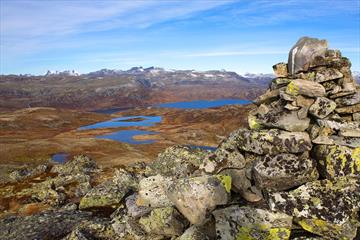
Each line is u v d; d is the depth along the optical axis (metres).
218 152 15.90
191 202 14.59
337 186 12.58
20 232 23.80
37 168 68.69
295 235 13.08
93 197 28.58
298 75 14.62
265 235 13.02
